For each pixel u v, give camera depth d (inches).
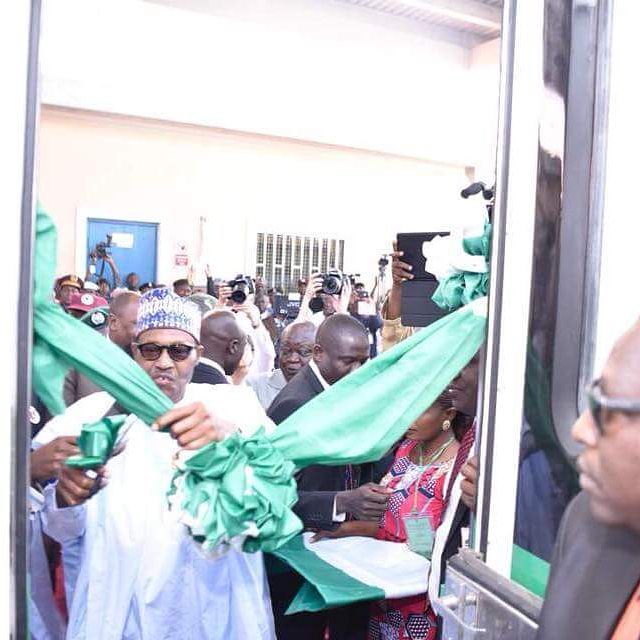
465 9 257.9
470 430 74.2
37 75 43.8
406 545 83.9
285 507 57.6
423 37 362.0
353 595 71.9
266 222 461.7
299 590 83.0
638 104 45.3
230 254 455.8
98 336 55.0
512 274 49.3
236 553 74.0
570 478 44.2
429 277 83.0
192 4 344.8
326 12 350.6
